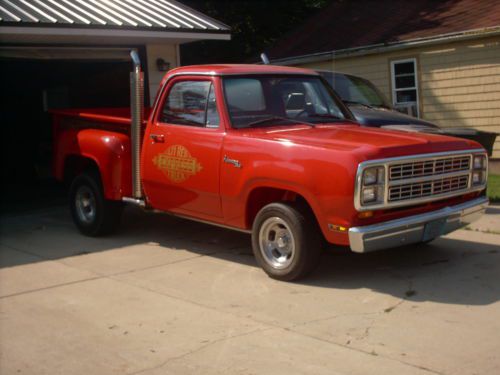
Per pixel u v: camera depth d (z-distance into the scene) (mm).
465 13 15773
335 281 6219
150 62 12297
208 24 11711
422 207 6098
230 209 6645
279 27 23828
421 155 5914
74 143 8477
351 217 5609
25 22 9250
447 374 4156
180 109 7184
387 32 16656
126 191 7969
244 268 6832
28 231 9117
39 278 6738
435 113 15422
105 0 11766
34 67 13531
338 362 4406
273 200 6574
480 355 4430
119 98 12750
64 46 10953
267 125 6801
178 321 5340
